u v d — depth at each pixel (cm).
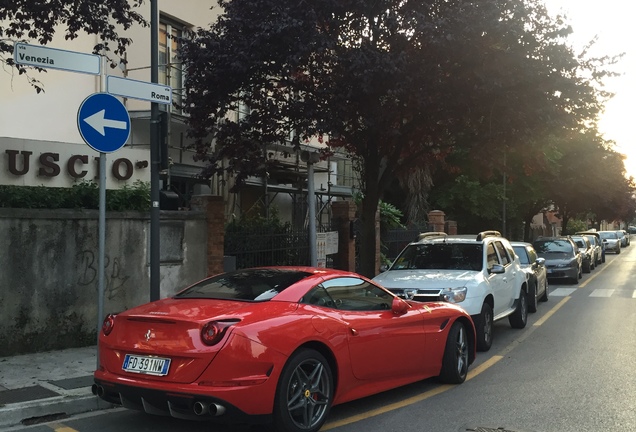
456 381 719
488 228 3145
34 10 830
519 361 858
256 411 471
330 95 1053
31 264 826
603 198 3669
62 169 1163
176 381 468
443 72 1076
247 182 1775
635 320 1250
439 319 700
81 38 1297
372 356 584
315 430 514
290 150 1703
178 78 1591
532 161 1320
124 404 507
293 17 1012
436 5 1063
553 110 1068
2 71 1178
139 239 955
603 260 3412
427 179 2611
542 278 1573
